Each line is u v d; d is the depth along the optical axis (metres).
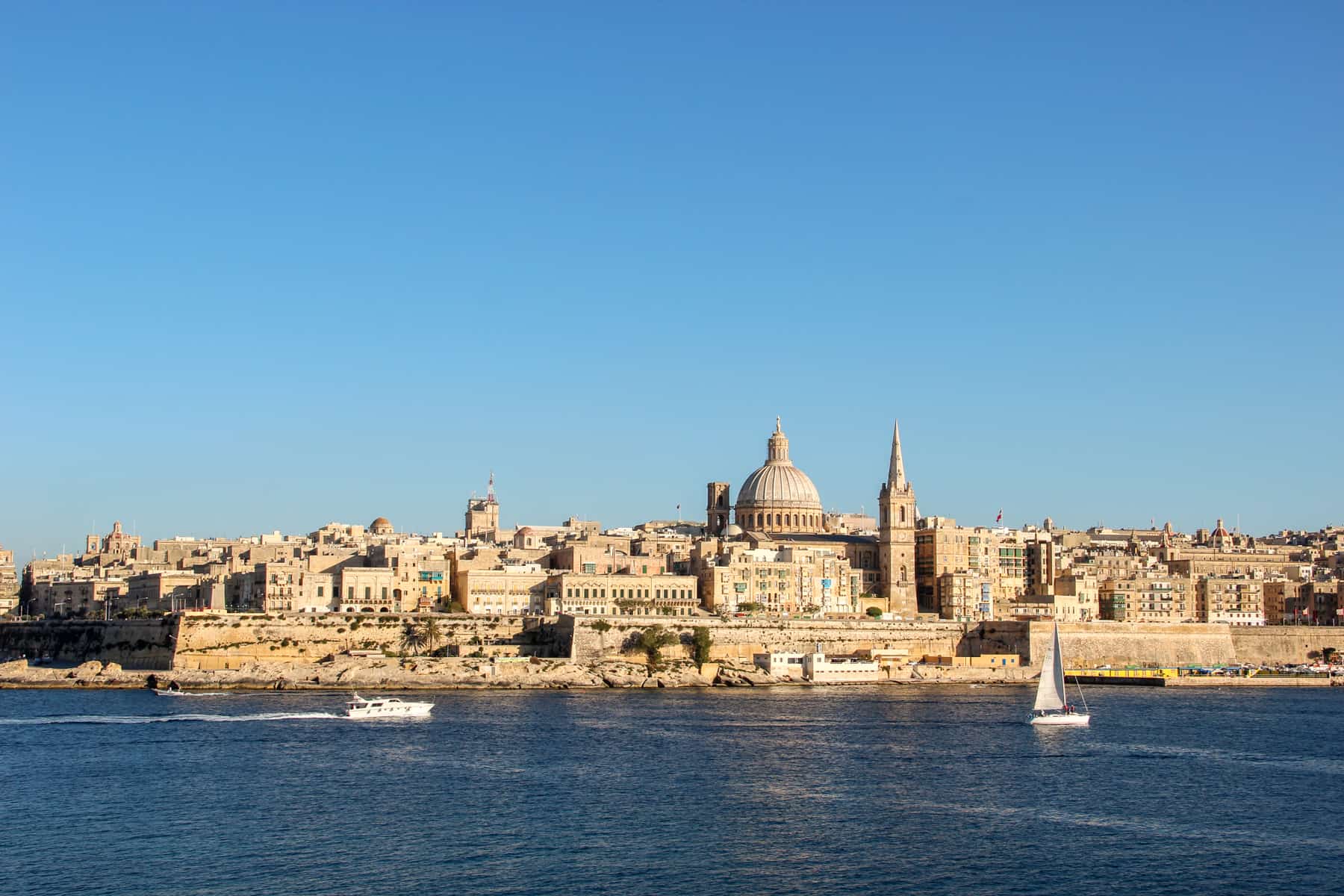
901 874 136.38
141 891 129.38
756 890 130.88
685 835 151.12
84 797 168.75
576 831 152.12
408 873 135.12
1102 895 130.75
